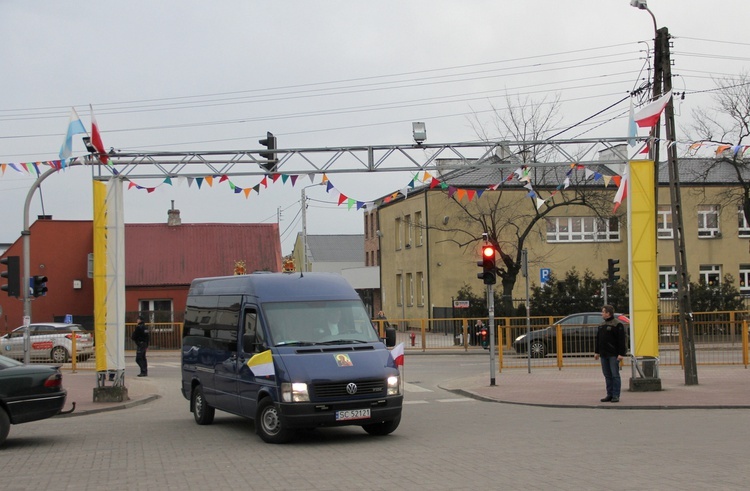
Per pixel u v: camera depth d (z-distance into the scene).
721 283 47.06
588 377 23.94
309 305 13.61
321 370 12.40
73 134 18.97
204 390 15.34
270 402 12.66
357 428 14.53
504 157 21.45
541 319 35.00
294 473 10.05
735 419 14.89
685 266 21.00
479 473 9.71
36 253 47.31
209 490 9.11
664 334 27.03
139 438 13.98
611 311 17.88
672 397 18.22
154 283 49.88
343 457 11.27
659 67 20.95
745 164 42.41
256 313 13.47
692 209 50.88
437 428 14.38
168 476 10.16
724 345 26.55
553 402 18.00
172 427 15.48
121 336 19.86
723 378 22.64
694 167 52.31
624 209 48.59
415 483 9.15
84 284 47.69
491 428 14.24
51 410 13.16
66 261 47.59
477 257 48.31
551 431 13.66
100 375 19.78
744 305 43.25
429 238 51.97
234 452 12.06
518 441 12.50
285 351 12.73
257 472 10.22
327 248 87.06
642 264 19.61
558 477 9.33
